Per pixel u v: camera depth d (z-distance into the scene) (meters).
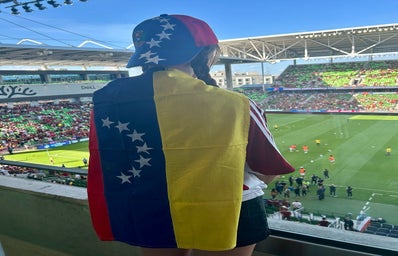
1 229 2.69
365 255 1.28
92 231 2.09
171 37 0.92
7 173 3.06
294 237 1.43
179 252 0.97
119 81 0.98
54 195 2.21
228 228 0.82
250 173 0.95
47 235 2.36
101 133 0.96
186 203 0.84
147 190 0.89
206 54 0.98
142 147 0.88
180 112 0.84
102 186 0.98
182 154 0.84
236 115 0.82
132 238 0.96
